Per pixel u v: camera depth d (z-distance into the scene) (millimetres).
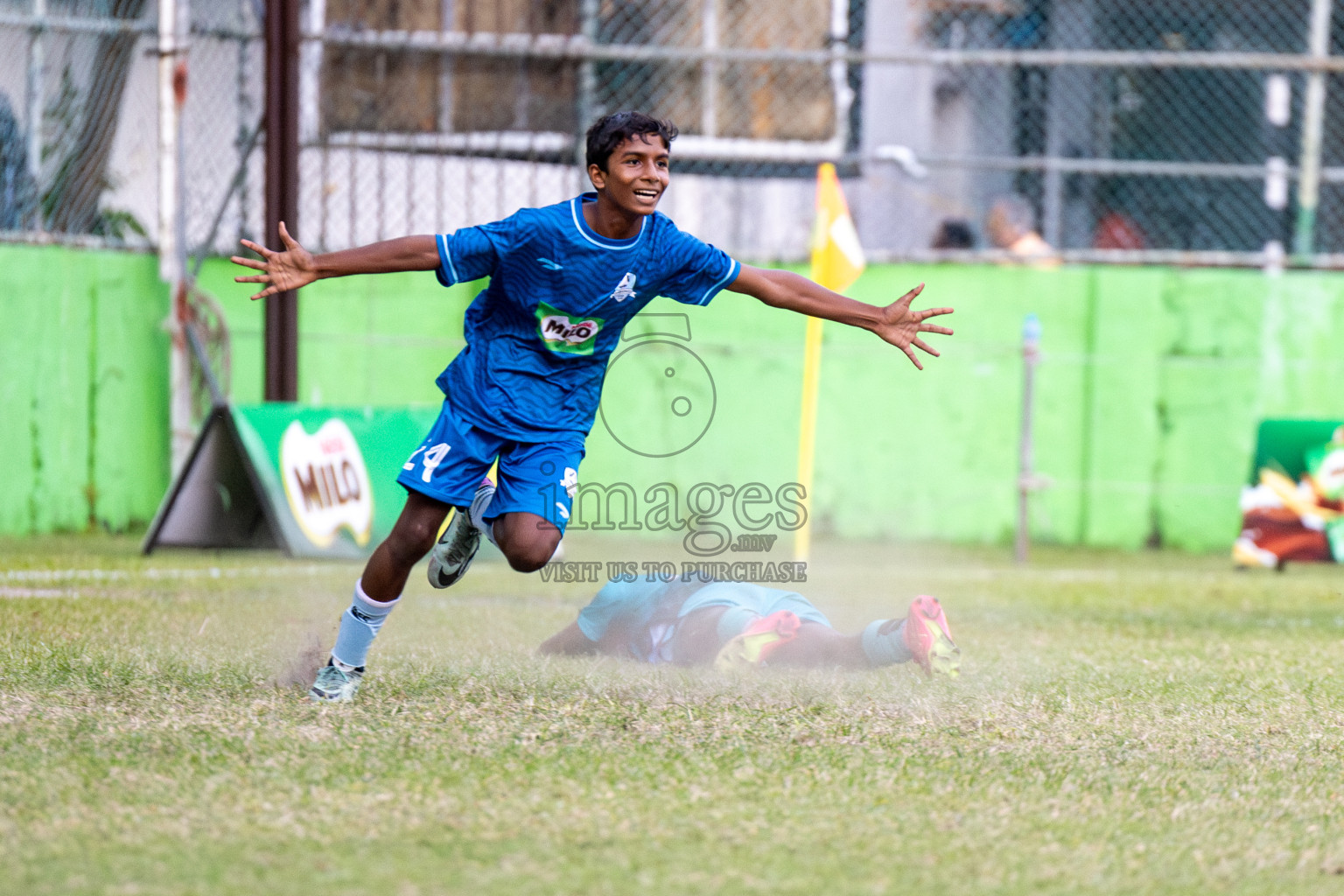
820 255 25812
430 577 12789
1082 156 39250
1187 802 9516
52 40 34062
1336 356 37062
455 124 36125
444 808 8906
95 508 34219
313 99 35594
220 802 8930
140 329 34812
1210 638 19062
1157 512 37000
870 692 13008
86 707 11625
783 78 37156
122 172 35219
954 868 7941
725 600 14609
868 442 36969
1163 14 40500
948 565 31344
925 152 39000
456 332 36875
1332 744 11562
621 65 36781
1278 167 37531
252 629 16906
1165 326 37062
